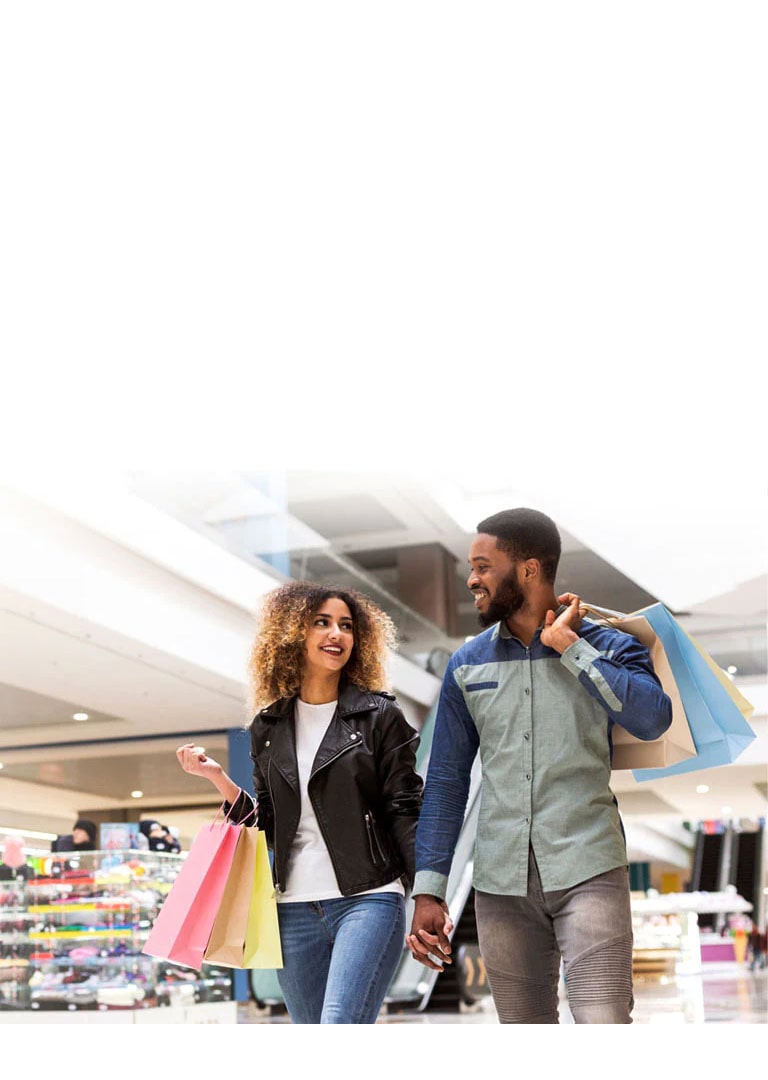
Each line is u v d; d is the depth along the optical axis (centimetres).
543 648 253
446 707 265
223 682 1158
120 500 927
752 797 2012
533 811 244
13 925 767
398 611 1574
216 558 1084
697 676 261
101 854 771
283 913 280
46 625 920
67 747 1504
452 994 1294
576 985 232
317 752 280
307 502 1591
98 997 752
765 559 851
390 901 274
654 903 766
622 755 256
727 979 1842
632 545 895
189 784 1711
